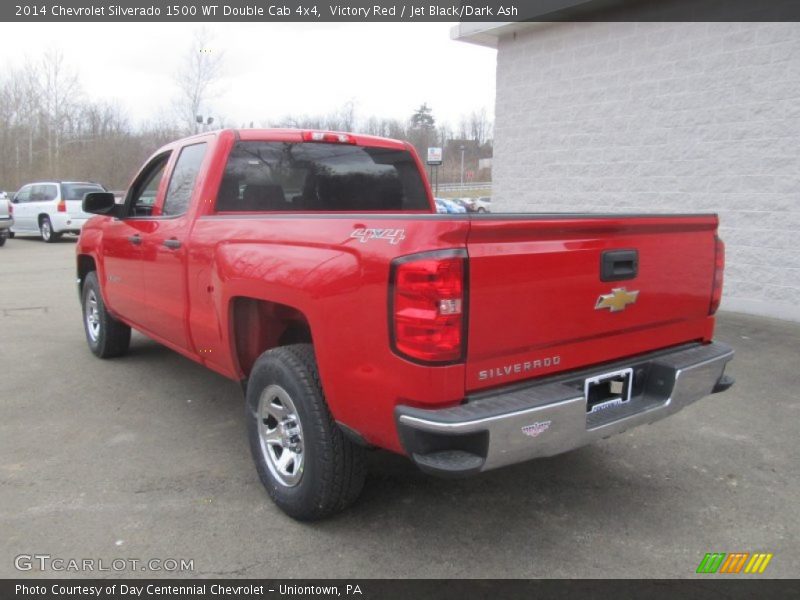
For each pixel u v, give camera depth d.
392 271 2.54
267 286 3.20
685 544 3.10
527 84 9.91
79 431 4.44
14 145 42.56
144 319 4.96
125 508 3.39
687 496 3.57
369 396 2.70
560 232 2.74
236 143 4.16
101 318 5.93
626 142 8.70
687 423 4.60
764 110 7.26
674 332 3.38
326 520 3.28
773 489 3.64
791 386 5.29
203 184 4.08
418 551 3.02
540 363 2.78
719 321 7.36
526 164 10.12
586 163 9.25
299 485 3.16
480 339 2.55
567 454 4.12
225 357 3.81
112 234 5.34
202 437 4.34
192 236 4.02
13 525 3.21
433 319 2.45
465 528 3.22
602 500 3.52
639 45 8.39
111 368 5.91
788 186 7.17
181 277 4.18
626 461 4.01
